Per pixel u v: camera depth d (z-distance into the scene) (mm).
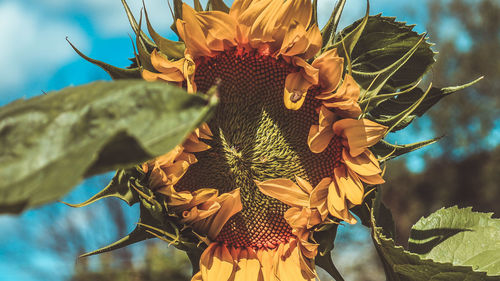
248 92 454
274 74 449
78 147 133
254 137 455
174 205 438
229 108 456
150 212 427
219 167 457
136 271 1599
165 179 428
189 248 447
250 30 433
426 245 452
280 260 445
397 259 387
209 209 441
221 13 427
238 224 459
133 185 427
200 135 442
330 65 420
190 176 458
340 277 429
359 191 421
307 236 434
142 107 138
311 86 441
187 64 422
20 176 128
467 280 369
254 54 449
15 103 154
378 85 428
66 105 142
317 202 431
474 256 437
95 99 141
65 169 126
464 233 447
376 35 483
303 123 450
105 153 127
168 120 135
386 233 447
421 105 486
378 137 418
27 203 122
